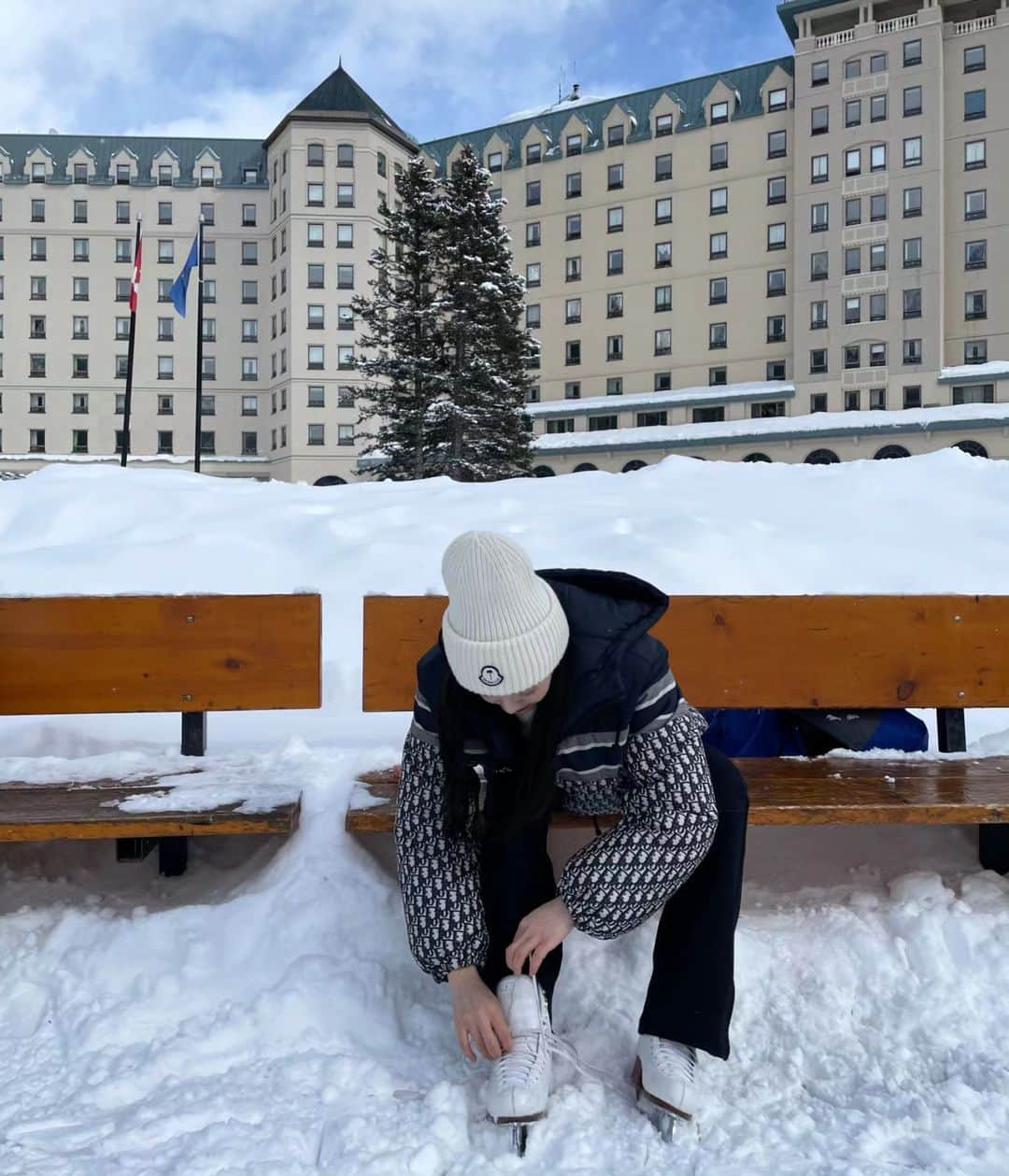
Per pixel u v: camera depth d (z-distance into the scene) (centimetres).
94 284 5500
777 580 483
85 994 205
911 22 4012
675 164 4609
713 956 176
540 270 4978
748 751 292
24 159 5497
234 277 5481
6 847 263
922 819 209
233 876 248
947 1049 191
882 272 4088
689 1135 169
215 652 265
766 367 4412
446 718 165
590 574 175
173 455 5509
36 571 485
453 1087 177
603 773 170
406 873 178
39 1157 158
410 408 2853
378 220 5069
